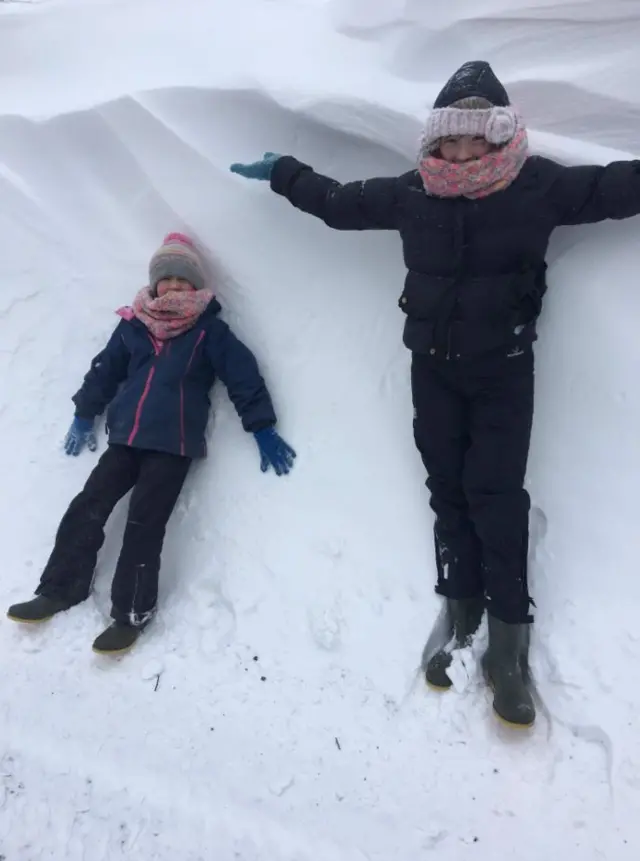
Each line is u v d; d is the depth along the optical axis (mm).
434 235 1559
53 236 2217
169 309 1950
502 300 1514
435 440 1641
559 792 1396
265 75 1910
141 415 1887
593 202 1481
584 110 1691
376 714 1566
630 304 1616
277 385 1961
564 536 1651
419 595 1706
